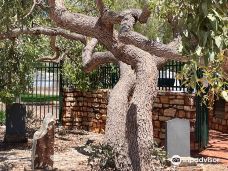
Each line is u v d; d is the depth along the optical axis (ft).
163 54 16.25
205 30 8.84
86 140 45.44
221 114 53.57
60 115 55.98
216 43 8.75
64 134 49.90
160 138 42.39
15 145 42.16
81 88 52.49
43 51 51.60
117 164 26.81
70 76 52.19
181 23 9.52
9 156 36.88
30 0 28.84
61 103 55.93
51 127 31.55
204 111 41.14
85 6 41.37
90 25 23.52
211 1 8.75
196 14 8.93
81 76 52.06
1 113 58.18
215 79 10.97
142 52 25.98
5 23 28.27
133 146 25.63
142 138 25.45
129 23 20.10
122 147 27.63
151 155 25.91
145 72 25.95
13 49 41.68
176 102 41.27
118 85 32.27
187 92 40.70
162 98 42.47
